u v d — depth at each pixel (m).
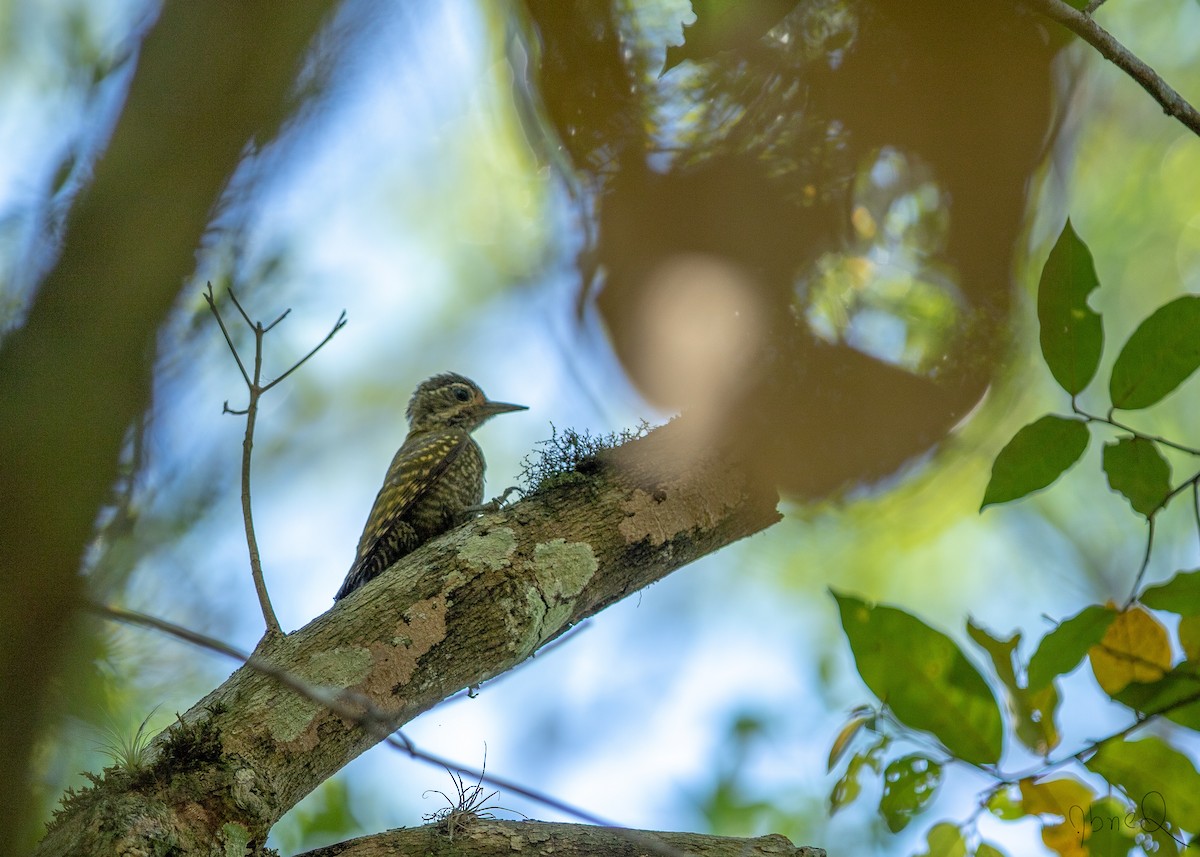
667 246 8.92
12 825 5.47
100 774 8.45
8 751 5.47
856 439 9.08
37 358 5.94
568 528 8.38
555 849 7.67
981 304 9.09
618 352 9.37
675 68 8.41
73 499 5.75
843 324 8.98
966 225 8.76
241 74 6.87
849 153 8.49
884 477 9.33
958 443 13.75
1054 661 7.50
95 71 11.05
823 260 8.82
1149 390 7.26
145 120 6.71
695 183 8.76
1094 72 16.92
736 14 7.39
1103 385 16.50
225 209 9.86
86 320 6.09
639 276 9.05
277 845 13.52
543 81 9.16
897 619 7.46
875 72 8.23
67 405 5.86
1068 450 7.28
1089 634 7.49
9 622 5.48
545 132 9.73
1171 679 7.54
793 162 8.58
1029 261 13.00
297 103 9.88
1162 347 7.22
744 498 8.90
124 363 6.13
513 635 7.93
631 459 8.91
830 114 8.40
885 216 8.70
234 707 7.28
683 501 8.67
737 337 8.94
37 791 7.79
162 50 6.88
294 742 7.18
